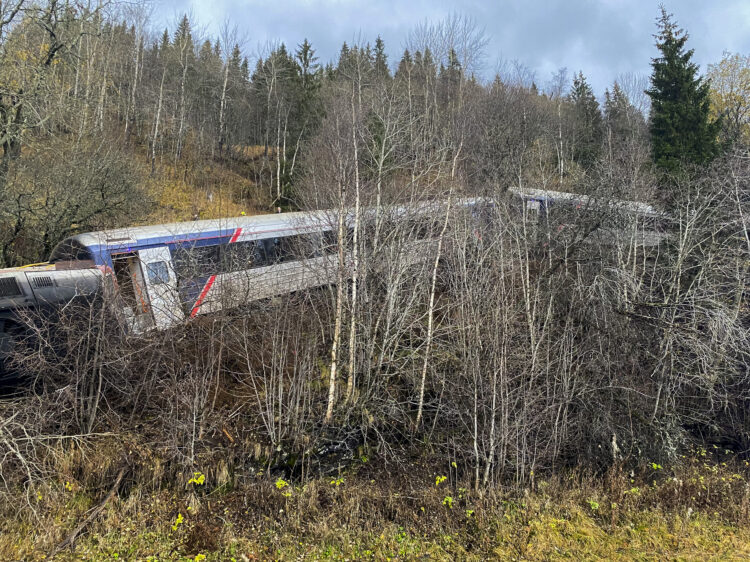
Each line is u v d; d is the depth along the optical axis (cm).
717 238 1298
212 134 3622
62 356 979
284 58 4584
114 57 3275
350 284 1207
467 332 1112
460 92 2672
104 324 945
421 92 2648
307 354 1129
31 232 1695
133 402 1040
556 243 1281
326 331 1289
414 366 1198
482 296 1062
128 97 3394
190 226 1414
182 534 798
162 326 1096
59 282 1023
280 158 3628
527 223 1335
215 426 1026
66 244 1288
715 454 1220
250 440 1021
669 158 1981
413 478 1024
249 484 930
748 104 2892
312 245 1323
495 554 792
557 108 3681
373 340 1158
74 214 1684
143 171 2523
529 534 838
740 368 1249
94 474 888
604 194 1263
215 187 3125
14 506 794
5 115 1512
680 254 1206
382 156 1262
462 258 1091
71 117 1738
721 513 959
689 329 1116
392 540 816
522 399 1072
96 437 950
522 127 2492
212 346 1066
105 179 1798
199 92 3841
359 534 830
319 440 1038
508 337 1041
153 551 759
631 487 1012
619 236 1295
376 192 1241
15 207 1541
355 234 1110
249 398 1121
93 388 951
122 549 755
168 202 2603
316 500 895
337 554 782
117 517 809
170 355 1042
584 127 3172
